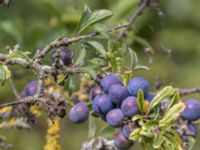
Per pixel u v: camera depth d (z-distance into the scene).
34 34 1.05
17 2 1.33
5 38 1.05
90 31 0.69
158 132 0.64
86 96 0.78
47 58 0.79
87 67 0.67
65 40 0.67
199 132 1.22
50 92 0.76
